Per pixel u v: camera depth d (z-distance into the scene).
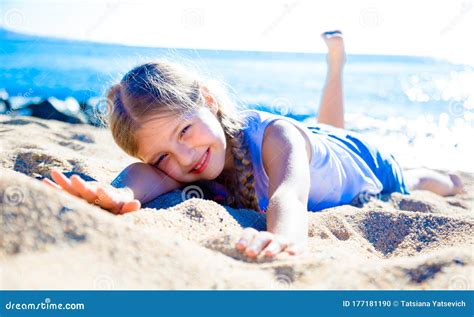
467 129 4.74
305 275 1.36
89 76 5.94
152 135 2.13
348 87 6.19
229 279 1.29
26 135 3.61
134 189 2.07
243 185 2.31
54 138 3.63
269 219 1.82
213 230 1.71
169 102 2.13
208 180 2.39
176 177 2.21
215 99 2.30
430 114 5.14
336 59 3.77
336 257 1.54
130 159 3.28
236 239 1.52
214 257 1.41
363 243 2.02
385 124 4.93
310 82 6.76
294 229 1.74
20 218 1.33
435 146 4.30
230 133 2.31
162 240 1.40
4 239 1.28
